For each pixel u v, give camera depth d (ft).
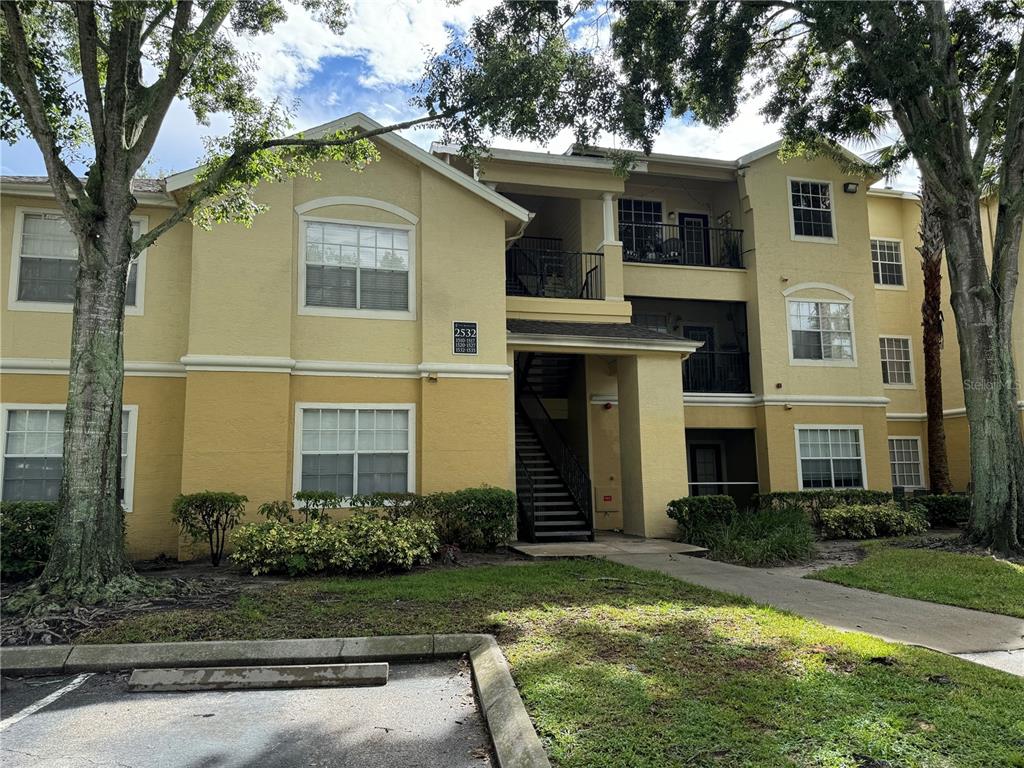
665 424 47.98
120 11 24.13
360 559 30.60
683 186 62.85
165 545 37.40
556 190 53.06
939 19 40.40
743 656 17.98
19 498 35.94
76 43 29.53
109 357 25.30
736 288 58.95
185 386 38.32
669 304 62.23
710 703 14.66
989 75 44.75
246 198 34.06
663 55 40.27
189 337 37.58
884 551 38.70
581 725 13.62
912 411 67.77
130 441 37.65
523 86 31.32
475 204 43.75
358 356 40.75
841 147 55.67
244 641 19.45
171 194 38.34
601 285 52.65
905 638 21.15
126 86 26.27
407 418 41.27
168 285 39.22
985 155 43.88
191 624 20.99
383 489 40.27
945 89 39.75
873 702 14.66
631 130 35.45
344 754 13.58
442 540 37.96
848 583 30.09
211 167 33.01
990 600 26.40
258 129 31.50
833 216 60.39
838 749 12.42
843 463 57.47
